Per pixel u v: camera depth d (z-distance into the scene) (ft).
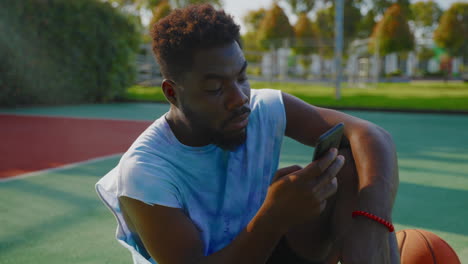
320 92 63.87
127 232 4.99
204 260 4.25
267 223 4.00
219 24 4.02
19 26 42.55
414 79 120.67
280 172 4.92
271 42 93.97
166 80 4.34
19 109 41.06
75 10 45.88
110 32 48.39
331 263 4.87
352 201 4.61
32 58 43.73
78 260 8.33
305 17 108.99
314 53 103.35
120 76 49.47
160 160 4.48
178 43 4.06
